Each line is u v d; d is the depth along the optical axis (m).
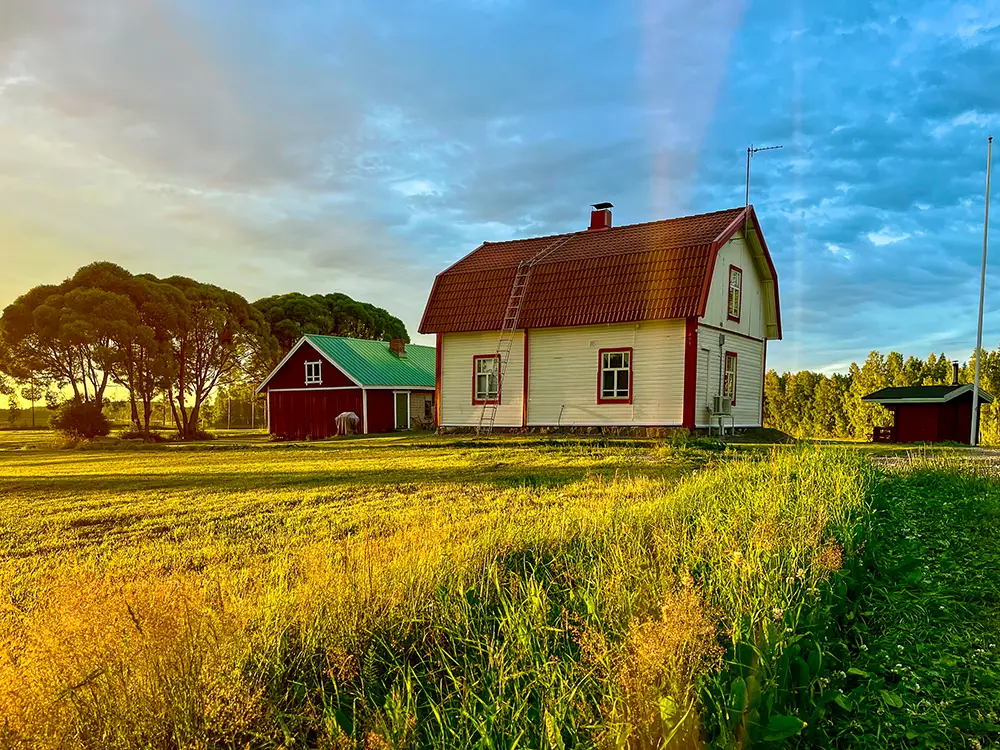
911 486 9.88
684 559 4.89
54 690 2.88
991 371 48.19
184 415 42.28
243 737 3.11
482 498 9.72
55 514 9.42
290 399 36.59
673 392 20.42
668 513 6.96
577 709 2.95
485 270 24.53
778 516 6.32
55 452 27.92
